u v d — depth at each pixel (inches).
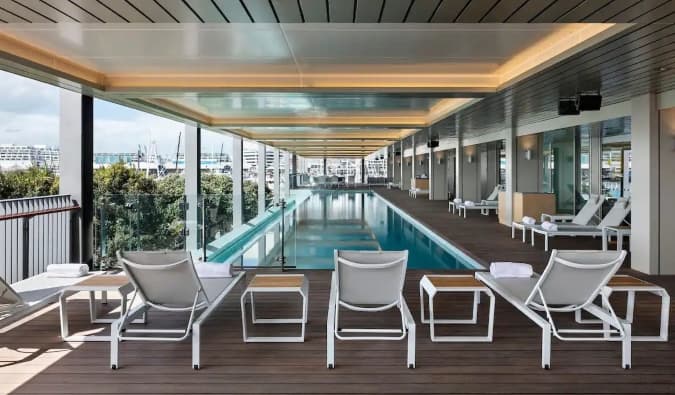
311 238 425.1
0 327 167.2
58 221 252.4
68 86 242.1
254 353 144.4
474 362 137.6
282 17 131.3
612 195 416.5
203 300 156.4
